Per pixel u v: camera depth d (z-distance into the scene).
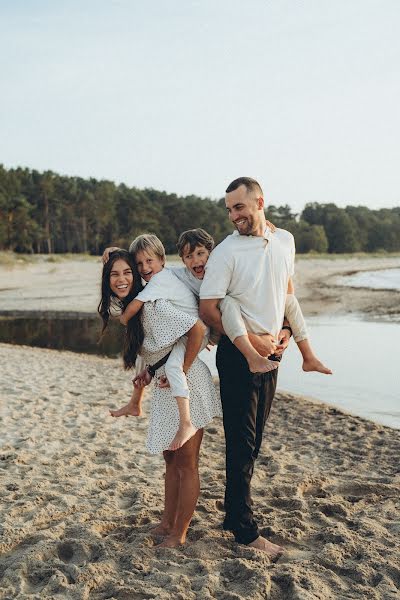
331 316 19.38
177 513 3.69
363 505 4.41
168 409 3.60
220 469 5.38
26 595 3.07
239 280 3.50
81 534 3.79
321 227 95.50
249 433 3.56
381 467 5.48
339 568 3.37
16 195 69.88
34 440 6.03
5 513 4.10
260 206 3.55
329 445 6.26
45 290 28.48
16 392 8.44
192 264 3.78
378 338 14.46
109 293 3.80
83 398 8.29
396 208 131.50
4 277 34.78
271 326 3.59
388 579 3.23
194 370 3.65
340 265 63.03
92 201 74.69
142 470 5.28
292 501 4.39
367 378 10.08
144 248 3.78
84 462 5.40
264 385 3.63
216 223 80.12
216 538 3.73
